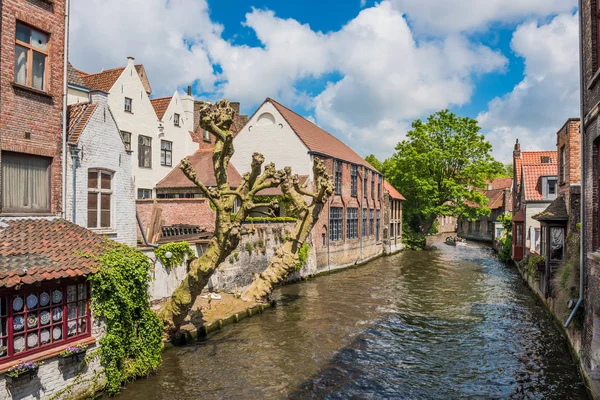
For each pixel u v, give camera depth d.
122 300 9.84
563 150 19.59
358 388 10.88
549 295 16.67
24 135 11.01
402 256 41.00
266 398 10.15
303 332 15.21
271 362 12.36
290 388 10.75
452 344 14.23
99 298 9.52
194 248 16.48
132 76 25.52
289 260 18.34
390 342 14.39
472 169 42.44
